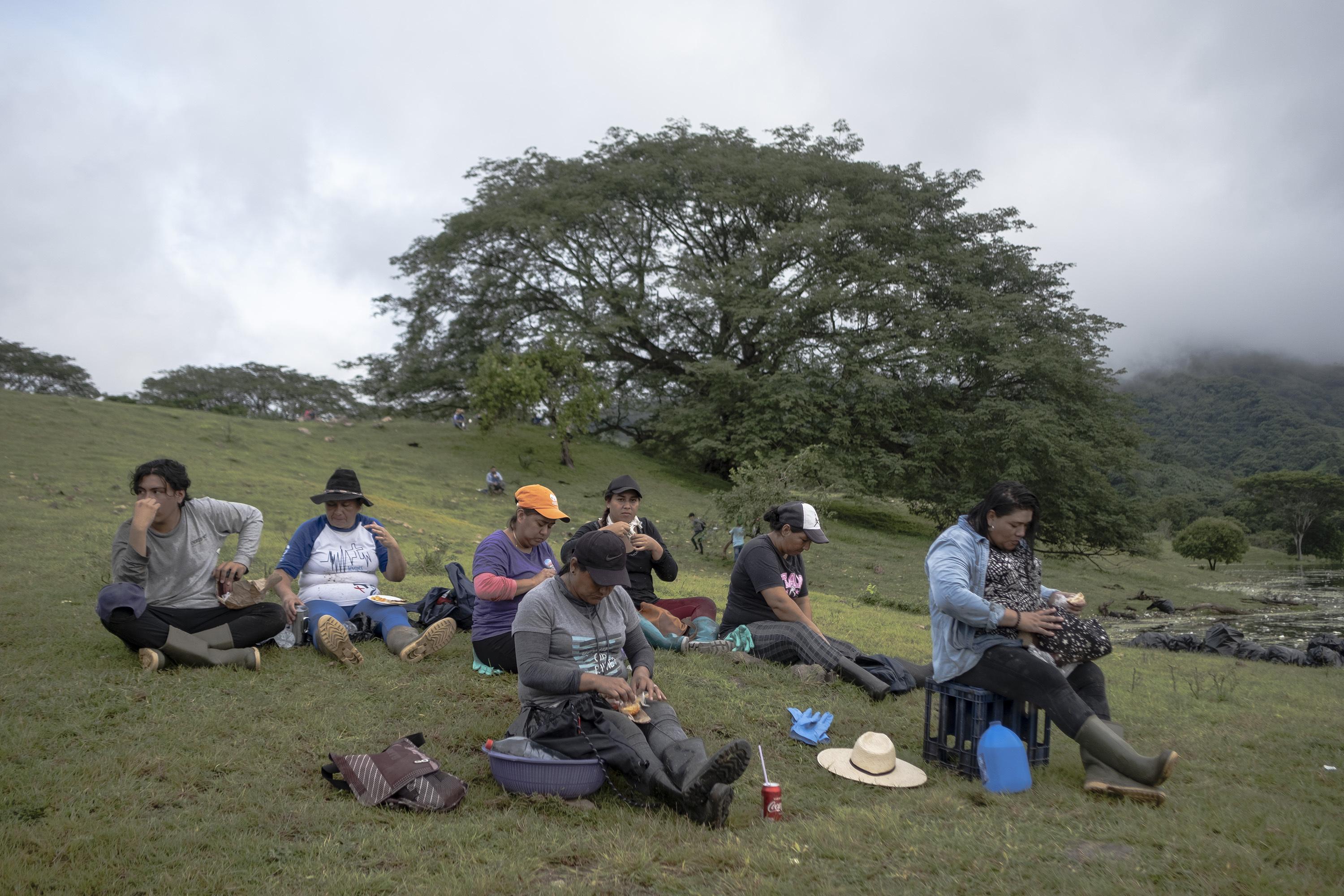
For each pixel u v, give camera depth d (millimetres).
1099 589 27922
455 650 6277
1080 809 3785
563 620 4230
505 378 37312
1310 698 7230
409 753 3777
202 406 65562
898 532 38344
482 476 35312
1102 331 40219
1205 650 12172
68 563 10594
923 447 37438
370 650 6062
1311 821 3617
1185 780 4344
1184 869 3100
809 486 25875
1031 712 4488
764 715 5211
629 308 42250
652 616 6867
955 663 4457
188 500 5629
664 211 42844
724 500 23453
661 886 2969
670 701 5312
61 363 63812
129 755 3900
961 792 4086
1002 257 41344
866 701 5766
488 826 3422
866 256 37781
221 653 5355
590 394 39562
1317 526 64375
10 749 3881
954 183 41844
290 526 18391
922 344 36562
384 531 6531
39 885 2729
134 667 5301
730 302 39688
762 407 37469
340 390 75812
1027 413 35156
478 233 41656
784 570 6695
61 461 23859
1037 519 4570
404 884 2889
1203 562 49969
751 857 3170
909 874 3080
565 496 33406
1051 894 2914
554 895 2846
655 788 3684
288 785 3732
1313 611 22938
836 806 3852
